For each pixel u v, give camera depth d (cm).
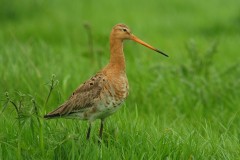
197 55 1592
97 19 2480
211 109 1394
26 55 1524
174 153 1019
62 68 1571
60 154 993
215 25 2397
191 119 1302
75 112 1051
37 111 1004
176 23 2455
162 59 1791
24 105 996
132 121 1160
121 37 1095
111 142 1053
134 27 2356
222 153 1045
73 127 1094
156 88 1452
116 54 1082
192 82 1474
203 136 1174
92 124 1087
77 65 1645
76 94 1052
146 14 2605
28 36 2209
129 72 1585
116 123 1117
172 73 1521
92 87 1043
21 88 1372
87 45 1969
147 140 1054
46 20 2491
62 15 2538
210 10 2655
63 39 2181
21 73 1450
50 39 2198
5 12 2602
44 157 974
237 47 2066
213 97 1436
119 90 1047
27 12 2620
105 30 2203
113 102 1043
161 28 2388
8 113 1193
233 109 1388
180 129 1177
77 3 2764
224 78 1555
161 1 2820
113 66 1069
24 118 954
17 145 995
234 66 1550
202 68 1574
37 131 1027
